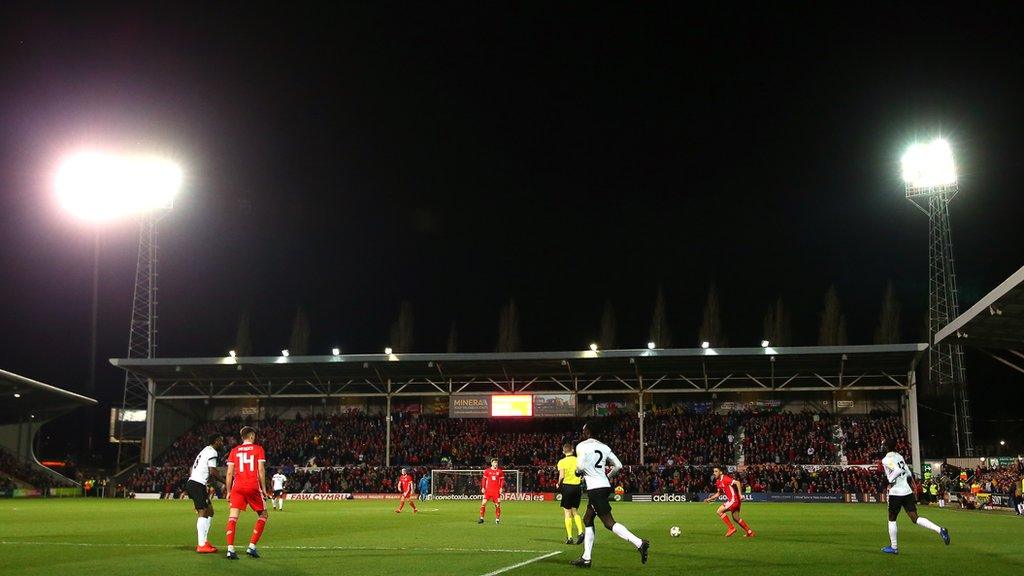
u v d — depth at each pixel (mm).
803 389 52719
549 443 56188
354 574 12039
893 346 48062
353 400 61250
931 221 54125
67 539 18812
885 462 15539
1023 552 15453
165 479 52406
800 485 48250
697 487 48219
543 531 21016
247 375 57688
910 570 12617
